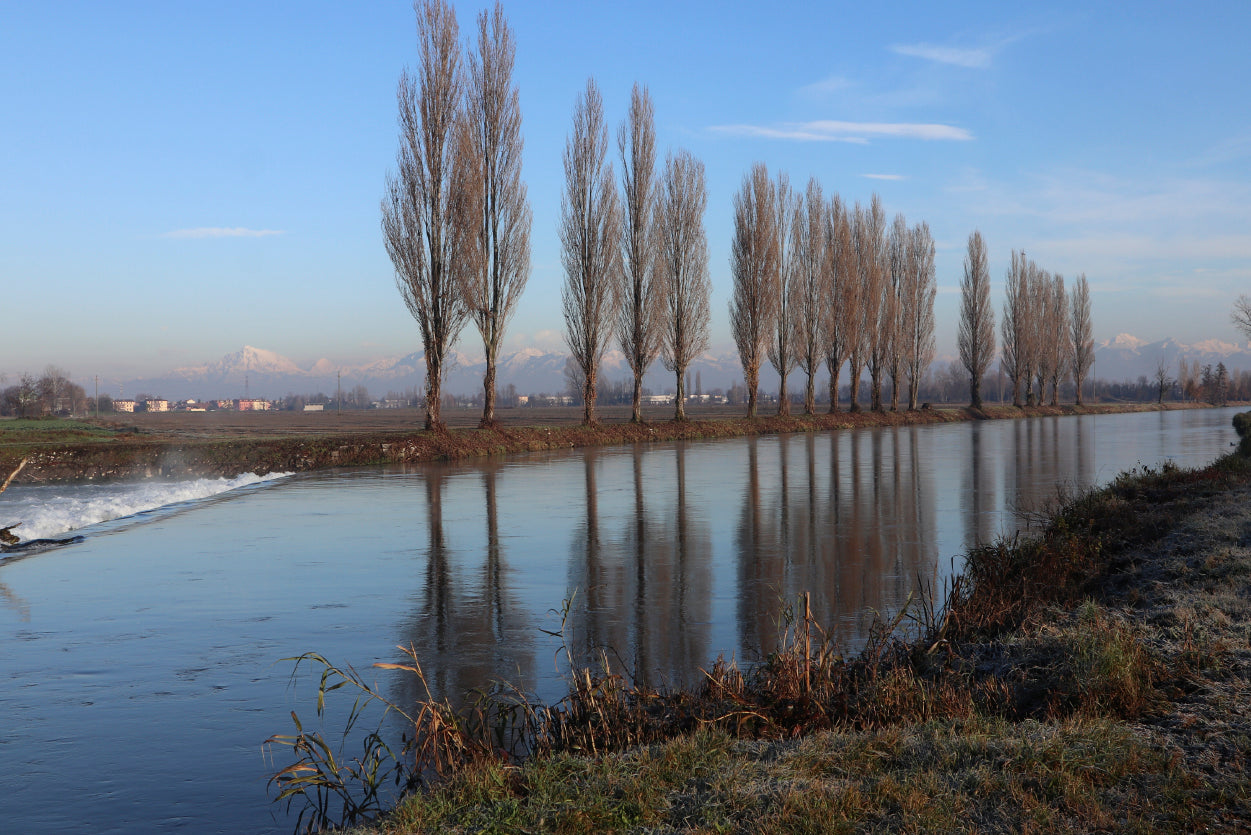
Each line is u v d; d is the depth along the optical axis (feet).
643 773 15.84
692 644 28.76
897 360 233.55
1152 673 19.60
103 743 20.66
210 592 37.24
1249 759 14.79
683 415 168.35
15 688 24.76
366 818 16.35
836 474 86.84
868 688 20.92
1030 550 36.17
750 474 88.07
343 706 23.20
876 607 33.40
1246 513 40.91
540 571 40.98
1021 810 13.19
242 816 16.83
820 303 202.80
